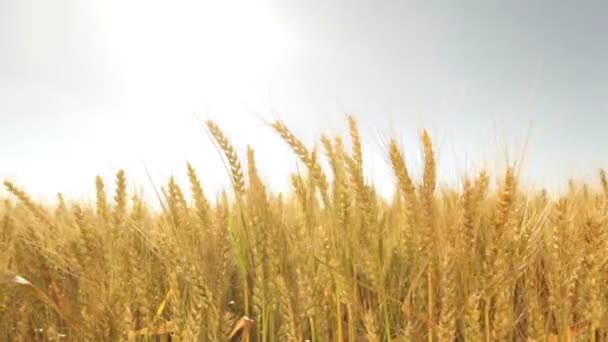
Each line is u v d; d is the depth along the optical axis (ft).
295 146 2.04
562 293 1.88
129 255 2.13
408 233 2.18
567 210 2.04
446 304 1.67
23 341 2.22
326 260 2.03
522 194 2.27
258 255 2.10
